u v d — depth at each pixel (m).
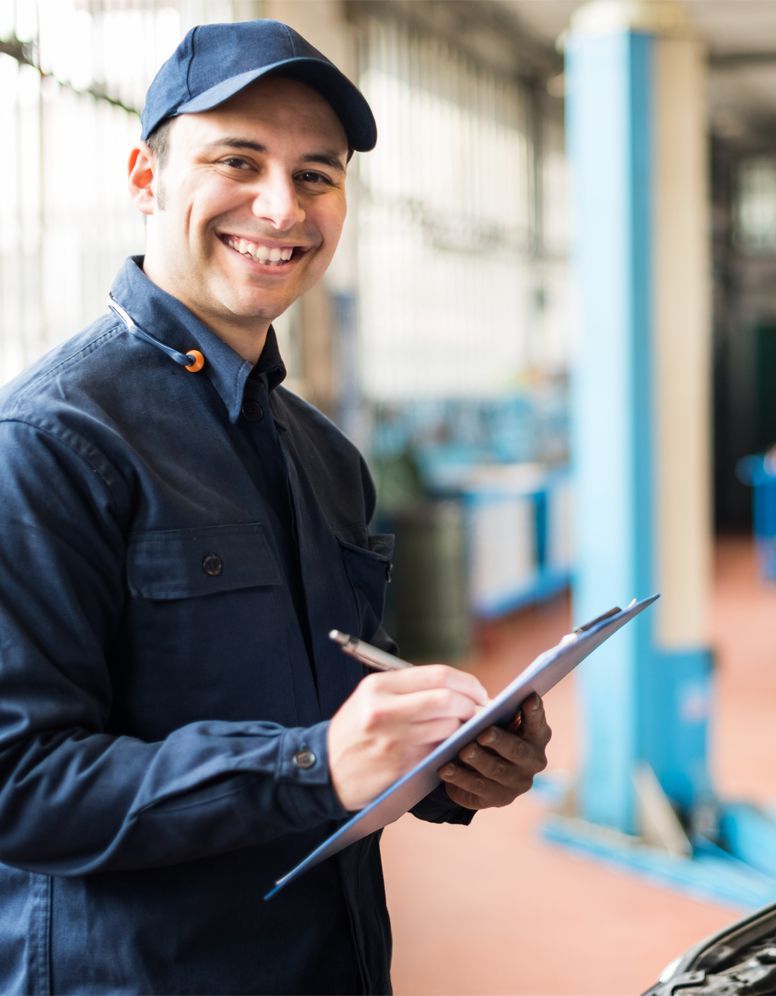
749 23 8.08
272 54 1.10
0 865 1.11
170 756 0.99
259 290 1.14
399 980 2.98
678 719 3.87
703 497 3.79
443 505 6.51
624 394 3.68
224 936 1.11
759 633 7.46
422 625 6.41
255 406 1.23
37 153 3.40
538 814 4.21
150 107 1.14
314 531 1.27
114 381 1.13
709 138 11.73
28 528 1.02
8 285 3.40
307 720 1.17
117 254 3.82
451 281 8.08
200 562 1.10
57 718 1.00
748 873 3.58
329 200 1.17
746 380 12.84
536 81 8.82
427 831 4.10
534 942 3.21
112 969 1.07
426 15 6.92
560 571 8.45
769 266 12.52
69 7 3.51
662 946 3.17
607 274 3.69
